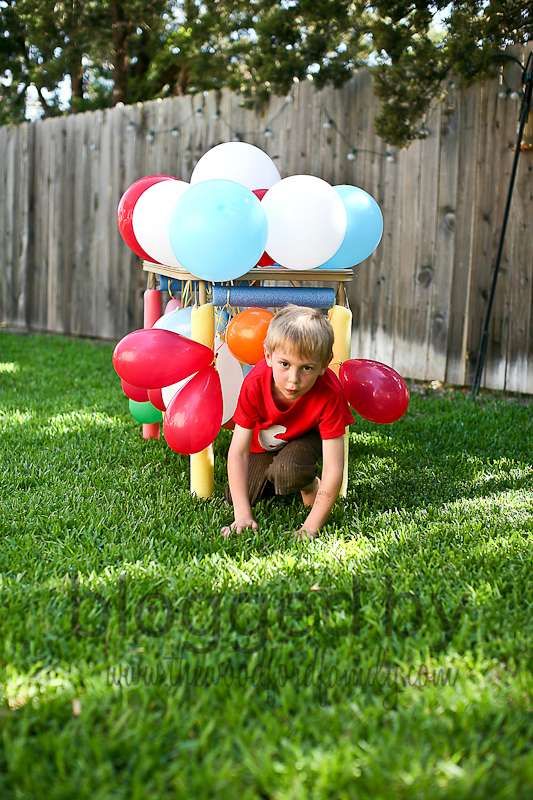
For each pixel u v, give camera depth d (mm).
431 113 5574
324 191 3074
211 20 7031
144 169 7430
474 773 1567
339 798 1528
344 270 3318
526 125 5133
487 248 5461
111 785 1553
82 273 8109
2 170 8789
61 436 4176
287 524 3031
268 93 6199
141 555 2662
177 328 3500
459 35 4836
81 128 7910
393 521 3018
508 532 2900
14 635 2064
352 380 3223
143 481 3465
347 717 1761
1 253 8938
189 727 1720
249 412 2984
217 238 2879
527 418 4723
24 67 9578
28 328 8766
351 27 5477
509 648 2027
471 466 3791
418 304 5840
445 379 5766
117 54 8977
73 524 2949
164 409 3768
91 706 1758
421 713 1761
